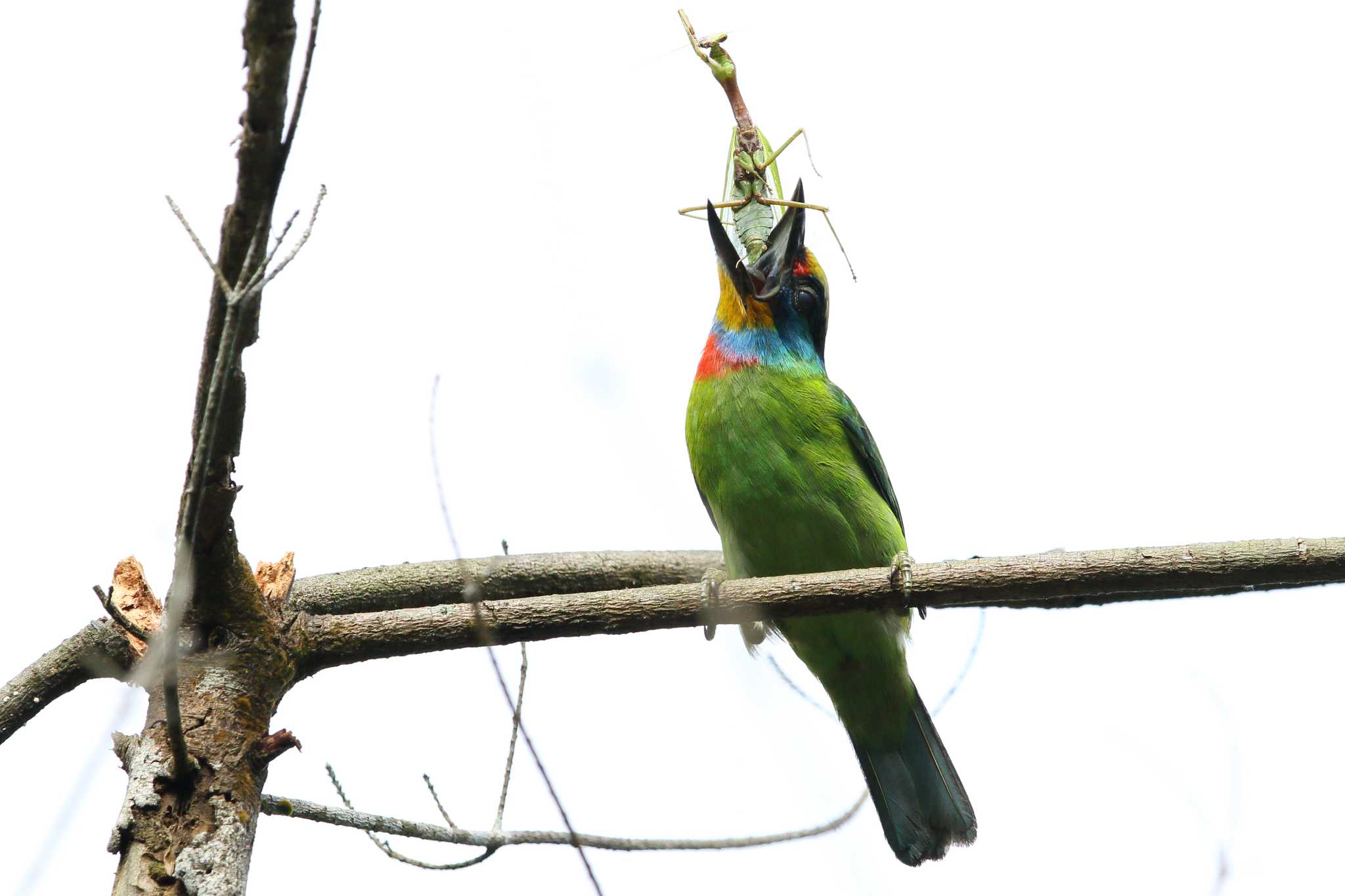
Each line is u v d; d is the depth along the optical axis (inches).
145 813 338.3
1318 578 370.9
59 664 390.3
